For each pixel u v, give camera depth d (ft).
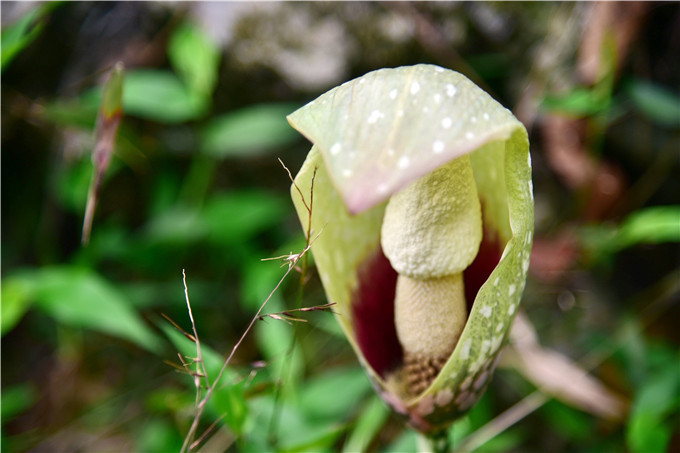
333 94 1.34
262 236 2.69
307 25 2.37
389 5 2.32
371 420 1.96
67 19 2.65
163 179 2.66
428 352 1.55
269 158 2.63
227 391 1.62
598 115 2.27
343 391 1.95
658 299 2.32
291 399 1.90
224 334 2.75
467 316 1.59
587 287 2.56
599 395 2.11
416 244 1.48
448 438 1.64
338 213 1.60
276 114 2.47
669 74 2.40
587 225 2.43
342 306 1.60
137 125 2.62
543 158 2.47
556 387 2.12
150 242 2.44
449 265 1.48
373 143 1.28
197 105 2.23
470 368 1.51
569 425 2.17
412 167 1.26
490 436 2.06
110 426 2.60
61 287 1.95
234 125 2.33
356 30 2.36
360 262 1.64
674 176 2.40
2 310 1.94
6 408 2.29
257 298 2.19
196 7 2.48
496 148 1.55
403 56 2.37
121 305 1.94
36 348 2.96
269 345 1.98
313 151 1.49
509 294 1.47
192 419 1.98
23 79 2.73
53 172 2.76
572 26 2.31
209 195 2.70
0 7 2.53
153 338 2.60
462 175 1.46
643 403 1.93
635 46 2.35
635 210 2.46
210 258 2.57
